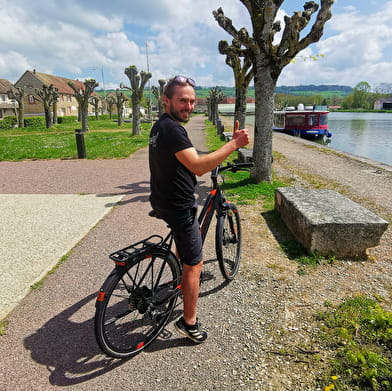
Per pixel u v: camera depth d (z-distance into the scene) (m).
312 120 29.94
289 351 2.39
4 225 5.19
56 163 11.45
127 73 21.52
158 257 2.53
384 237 4.43
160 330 2.63
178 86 2.09
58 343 2.57
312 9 6.57
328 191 5.05
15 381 2.22
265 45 6.43
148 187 7.68
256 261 3.79
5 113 59.75
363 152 18.61
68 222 5.28
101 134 24.23
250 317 2.81
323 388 2.05
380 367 2.11
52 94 36.62
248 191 6.70
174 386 2.16
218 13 6.94
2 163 11.67
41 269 3.73
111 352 2.29
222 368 2.29
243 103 11.09
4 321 2.84
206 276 3.48
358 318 2.66
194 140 18.48
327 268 3.57
